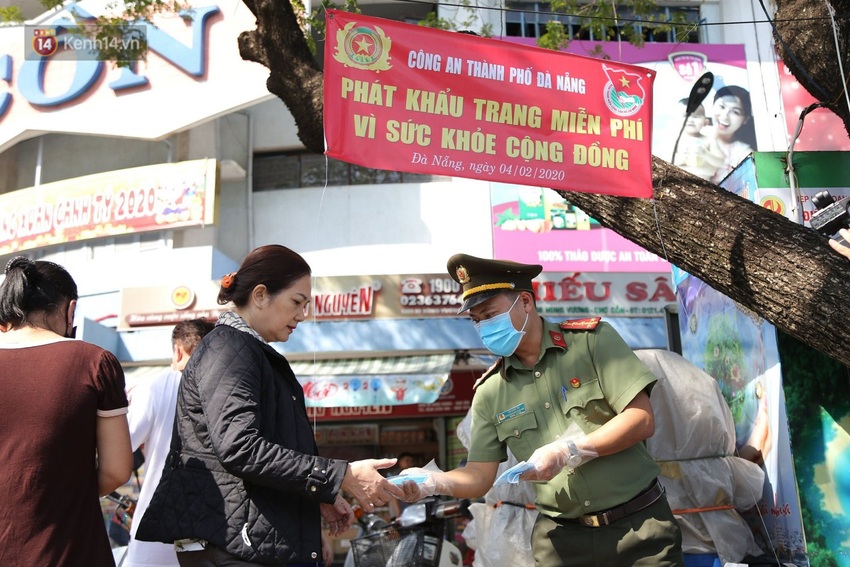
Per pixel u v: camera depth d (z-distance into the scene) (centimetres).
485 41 411
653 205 436
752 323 491
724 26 1448
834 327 371
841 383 454
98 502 287
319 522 286
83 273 1418
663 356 473
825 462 445
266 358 298
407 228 1411
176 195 1396
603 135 419
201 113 1314
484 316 346
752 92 1400
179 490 278
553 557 338
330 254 1416
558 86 418
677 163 1377
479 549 503
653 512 326
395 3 1398
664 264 1345
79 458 278
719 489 448
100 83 1360
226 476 276
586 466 327
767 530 468
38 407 274
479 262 342
